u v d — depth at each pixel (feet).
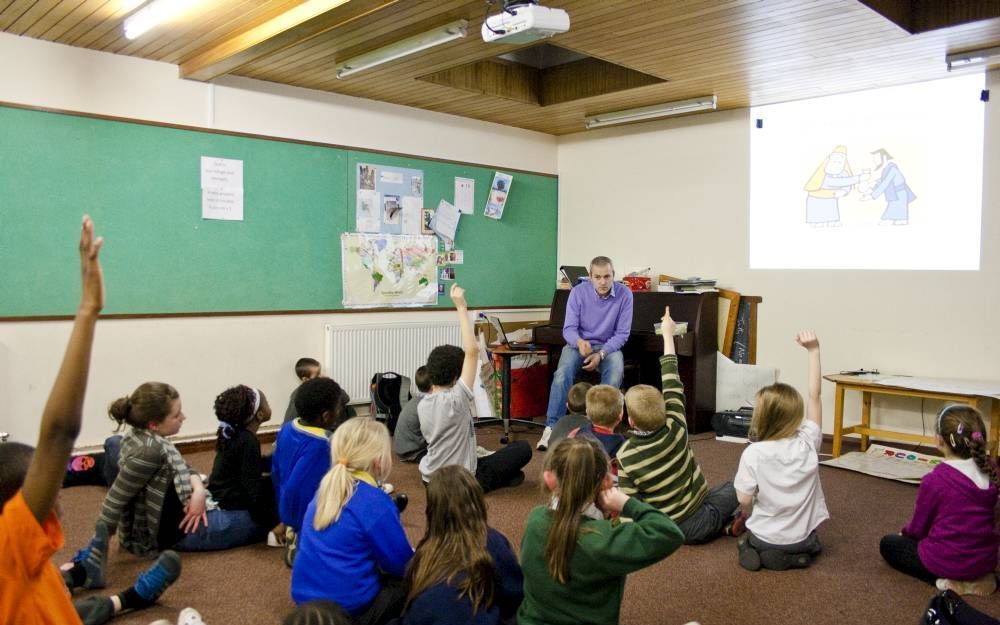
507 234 22.43
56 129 14.60
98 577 9.14
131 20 12.92
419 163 20.18
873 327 17.69
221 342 16.94
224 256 16.92
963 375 16.42
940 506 9.12
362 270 19.19
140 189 15.69
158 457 9.77
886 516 12.32
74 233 14.93
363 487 7.24
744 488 10.03
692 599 9.12
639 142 21.79
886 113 17.35
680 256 21.02
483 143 21.68
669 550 5.97
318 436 9.47
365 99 19.04
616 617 6.28
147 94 15.67
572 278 21.24
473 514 6.19
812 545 10.05
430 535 6.26
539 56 19.56
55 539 4.15
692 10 12.29
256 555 10.54
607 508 6.36
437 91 18.25
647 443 10.56
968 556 8.93
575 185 23.45
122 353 15.56
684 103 18.80
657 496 10.56
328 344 18.47
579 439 6.34
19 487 4.41
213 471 10.99
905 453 16.08
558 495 6.26
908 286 17.12
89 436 15.16
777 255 19.17
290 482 9.37
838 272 18.20
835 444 16.33
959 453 9.15
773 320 19.30
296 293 18.10
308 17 12.58
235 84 16.87
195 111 16.34
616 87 17.98
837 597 9.17
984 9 12.65
